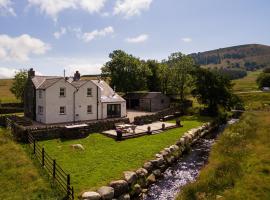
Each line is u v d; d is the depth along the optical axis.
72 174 21.67
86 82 46.84
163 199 20.05
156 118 51.19
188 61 75.06
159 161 26.06
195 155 31.77
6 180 20.30
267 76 128.12
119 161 25.30
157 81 81.00
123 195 19.50
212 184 19.38
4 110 57.31
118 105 51.66
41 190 18.61
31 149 28.00
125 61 71.56
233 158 24.81
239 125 39.56
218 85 59.66
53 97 42.91
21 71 63.50
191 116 58.41
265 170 21.00
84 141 33.09
